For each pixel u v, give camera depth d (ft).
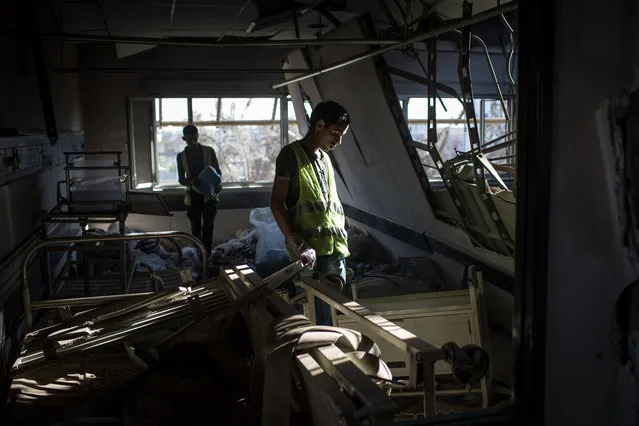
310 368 5.44
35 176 16.42
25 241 14.35
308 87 23.38
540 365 5.04
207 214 25.59
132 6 20.31
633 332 5.13
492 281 15.21
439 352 5.44
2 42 14.58
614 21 4.81
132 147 30.30
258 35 27.09
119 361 9.74
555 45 4.78
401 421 4.97
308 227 9.67
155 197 19.90
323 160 10.05
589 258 5.01
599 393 5.17
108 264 19.71
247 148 35.53
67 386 8.79
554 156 4.87
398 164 17.85
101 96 29.89
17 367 8.64
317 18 22.62
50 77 21.12
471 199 14.78
